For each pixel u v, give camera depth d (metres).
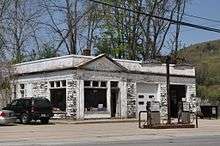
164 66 52.16
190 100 54.53
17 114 42.00
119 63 47.81
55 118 45.56
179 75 53.69
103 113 45.97
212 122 45.31
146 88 50.41
